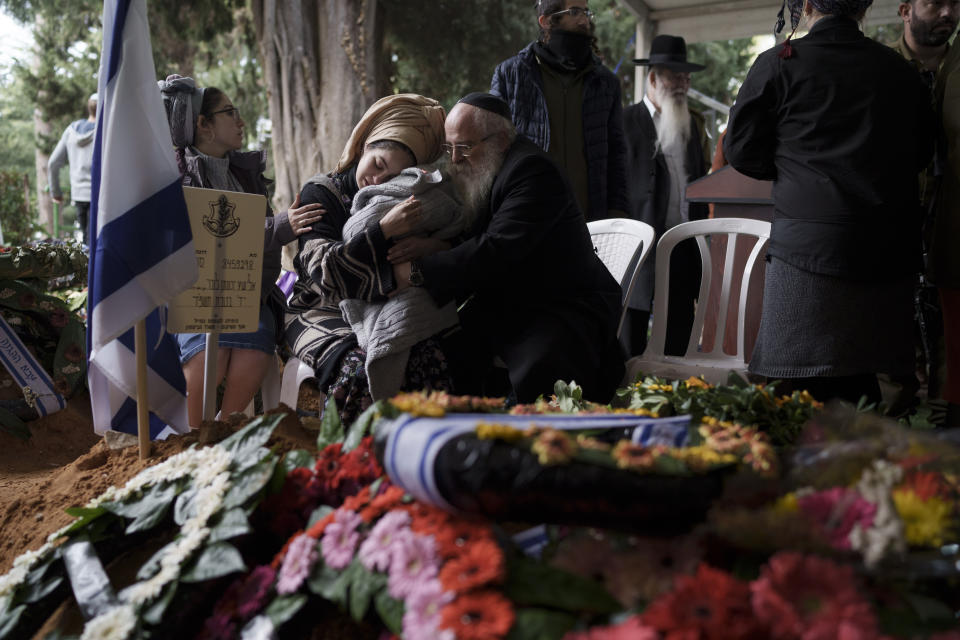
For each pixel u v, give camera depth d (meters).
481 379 3.10
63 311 4.74
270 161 19.33
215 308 2.74
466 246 2.93
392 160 3.13
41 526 2.44
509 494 1.37
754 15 7.74
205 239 2.70
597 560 1.41
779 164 3.33
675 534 1.38
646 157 5.69
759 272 4.55
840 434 1.53
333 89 10.72
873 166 3.13
